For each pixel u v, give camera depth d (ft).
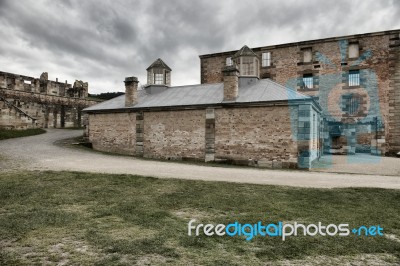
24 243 14.48
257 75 62.49
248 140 51.03
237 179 33.71
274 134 49.14
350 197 24.97
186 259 13.07
